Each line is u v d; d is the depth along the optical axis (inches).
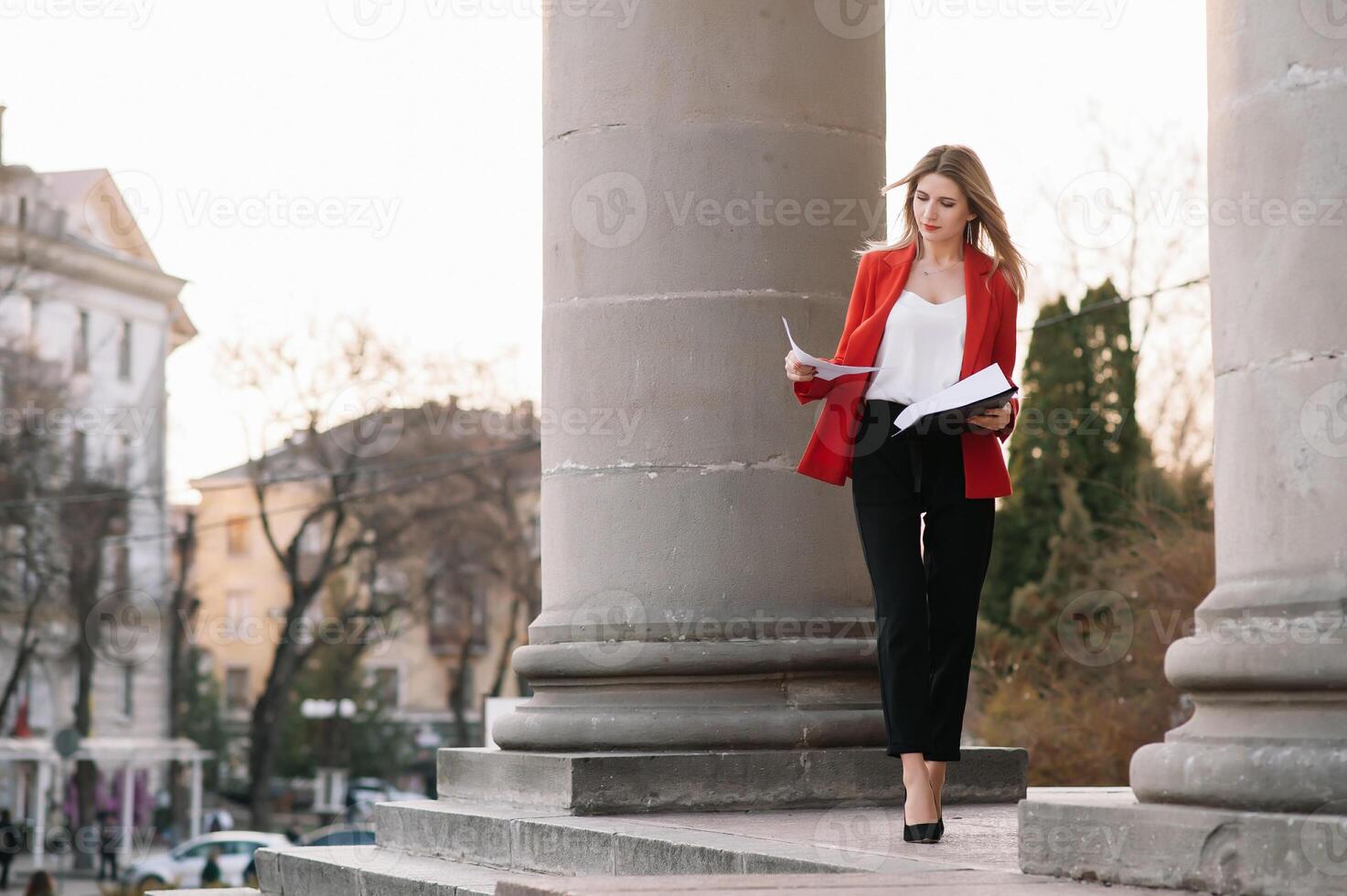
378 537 1995.6
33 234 1708.9
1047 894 182.4
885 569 249.0
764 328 327.0
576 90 337.4
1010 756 326.6
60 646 1876.2
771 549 323.6
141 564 1909.4
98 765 2042.3
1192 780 190.4
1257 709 192.7
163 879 1471.5
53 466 1788.9
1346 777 180.5
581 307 333.4
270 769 2015.3
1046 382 1018.7
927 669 247.0
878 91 346.3
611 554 325.7
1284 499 193.6
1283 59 197.0
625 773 301.3
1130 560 890.7
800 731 314.5
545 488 340.8
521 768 315.9
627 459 326.6
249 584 2177.7
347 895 310.0
